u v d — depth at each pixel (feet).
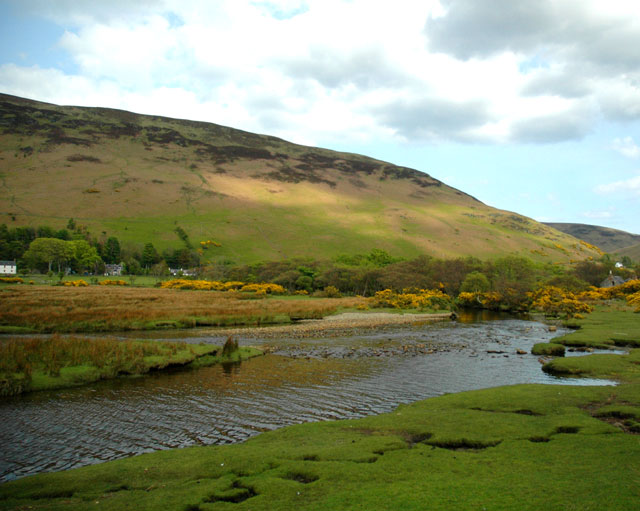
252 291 367.66
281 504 29.32
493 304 310.45
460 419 52.03
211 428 55.01
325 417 59.62
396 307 280.10
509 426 48.29
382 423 51.72
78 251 505.66
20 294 230.89
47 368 79.15
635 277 471.62
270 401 67.36
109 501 31.78
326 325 184.34
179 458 41.29
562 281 367.66
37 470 42.47
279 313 210.18
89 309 177.58
